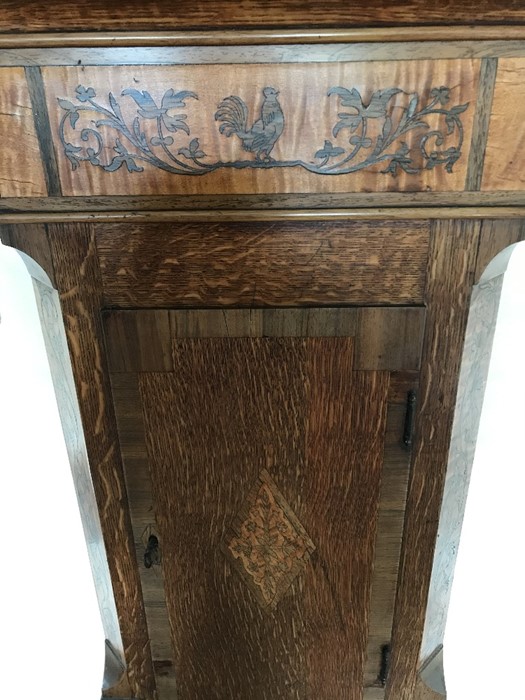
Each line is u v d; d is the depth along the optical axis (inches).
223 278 27.9
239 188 25.7
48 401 47.0
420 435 31.4
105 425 31.9
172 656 39.4
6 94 24.3
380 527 34.0
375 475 32.6
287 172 25.3
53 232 27.3
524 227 26.5
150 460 32.8
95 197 26.1
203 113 24.4
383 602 36.5
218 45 23.2
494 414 45.5
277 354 29.6
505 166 25.0
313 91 23.9
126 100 24.3
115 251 27.6
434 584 37.0
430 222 26.5
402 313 28.4
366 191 25.6
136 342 29.6
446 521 35.2
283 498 33.4
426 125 24.4
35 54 23.6
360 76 23.6
